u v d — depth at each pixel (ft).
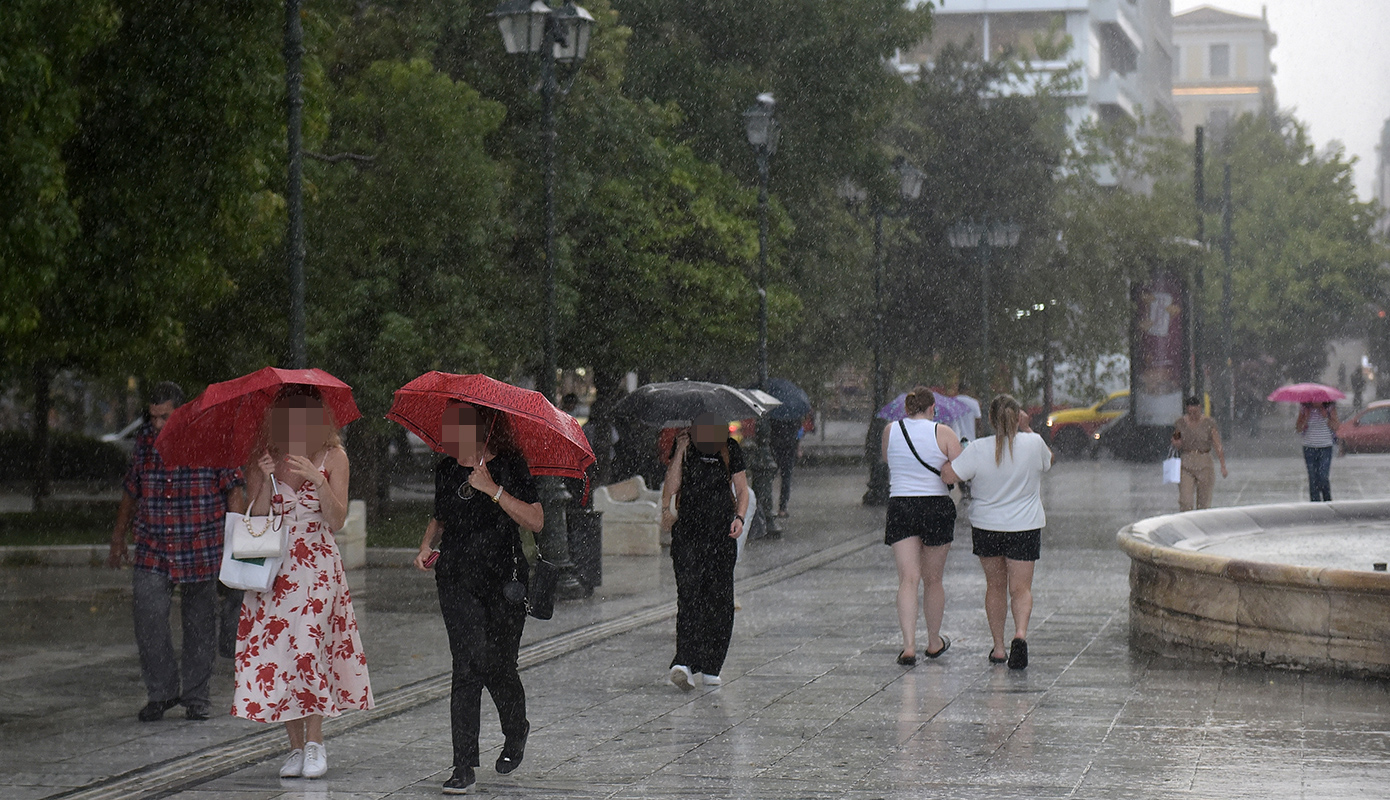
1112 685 31.01
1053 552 59.77
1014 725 27.02
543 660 35.19
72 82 45.65
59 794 22.49
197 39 47.73
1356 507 47.98
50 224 41.73
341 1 72.95
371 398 70.38
